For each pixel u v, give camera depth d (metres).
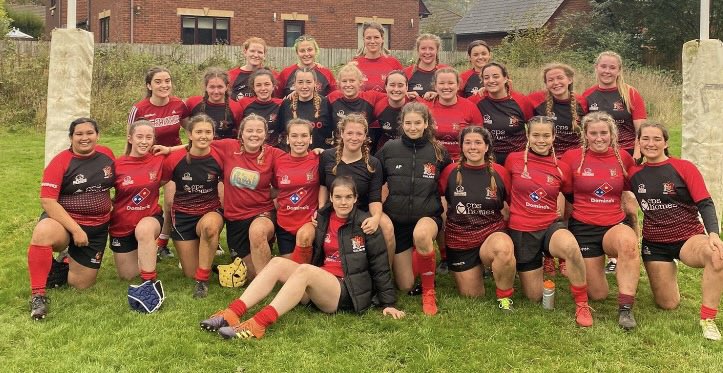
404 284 5.54
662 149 4.96
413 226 5.40
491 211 5.28
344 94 6.32
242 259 5.77
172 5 23.19
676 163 4.98
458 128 5.97
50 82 5.95
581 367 4.23
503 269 5.03
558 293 5.61
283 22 24.98
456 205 5.30
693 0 23.86
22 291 5.38
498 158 6.21
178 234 5.68
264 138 5.56
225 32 24.27
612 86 6.18
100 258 5.48
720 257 4.62
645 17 24.84
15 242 6.82
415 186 5.29
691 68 6.18
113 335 4.56
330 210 5.15
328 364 4.20
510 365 4.26
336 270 5.04
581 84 18.66
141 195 5.48
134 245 5.67
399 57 22.91
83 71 6.02
